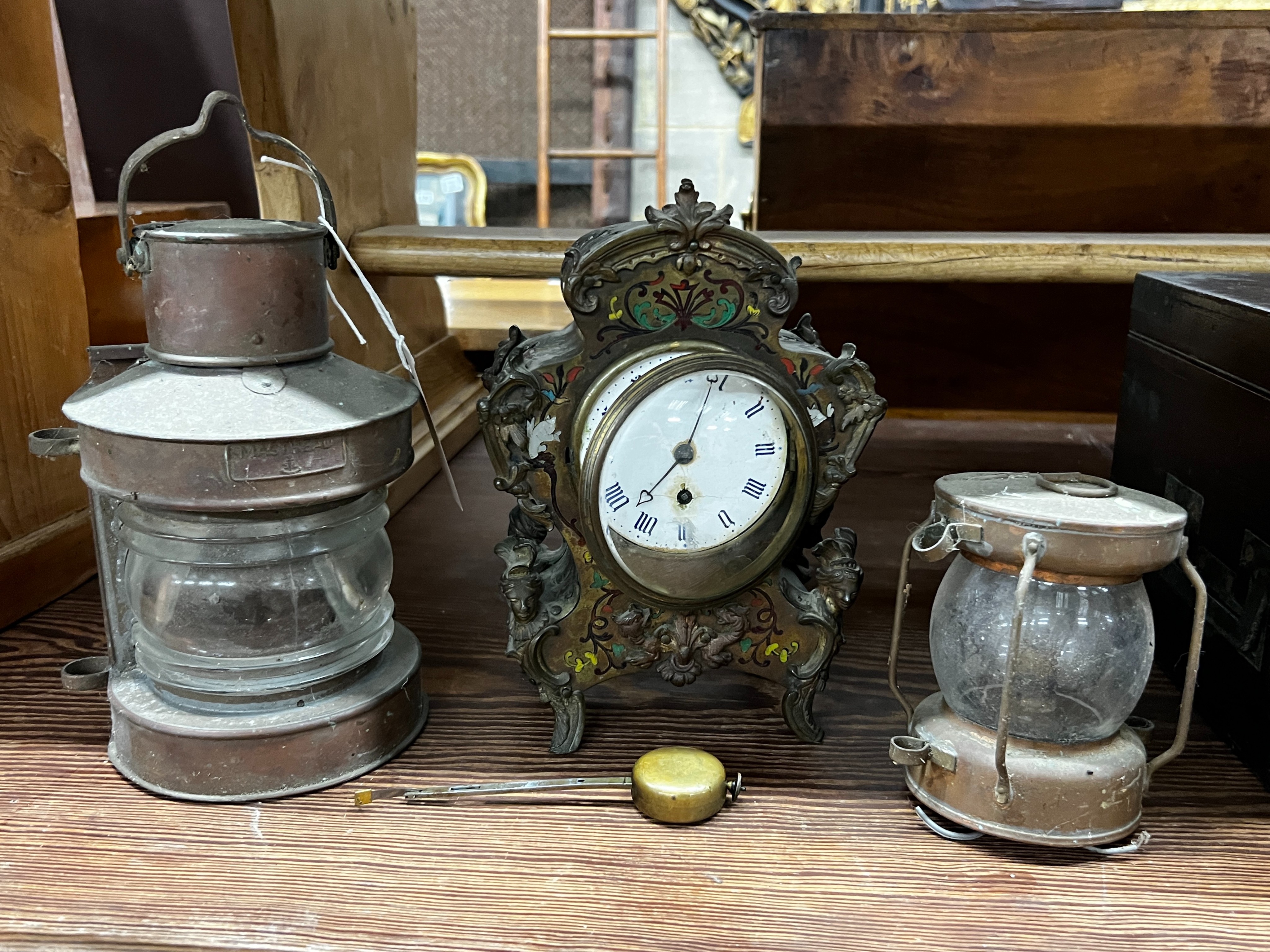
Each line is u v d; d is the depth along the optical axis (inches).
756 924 28.4
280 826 32.4
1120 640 31.7
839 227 79.7
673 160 121.5
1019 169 77.2
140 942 27.5
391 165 72.0
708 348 33.7
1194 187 76.9
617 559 34.8
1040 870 31.0
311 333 33.4
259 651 33.9
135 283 54.8
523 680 42.3
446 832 32.3
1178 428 43.0
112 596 36.3
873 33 73.6
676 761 33.9
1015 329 82.8
